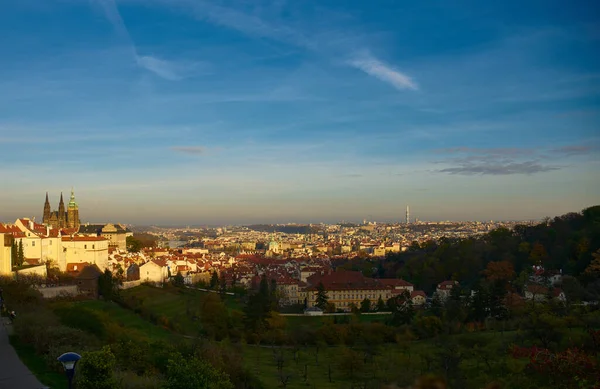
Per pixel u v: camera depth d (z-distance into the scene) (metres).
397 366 131.12
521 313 181.75
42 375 71.19
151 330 151.50
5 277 159.88
